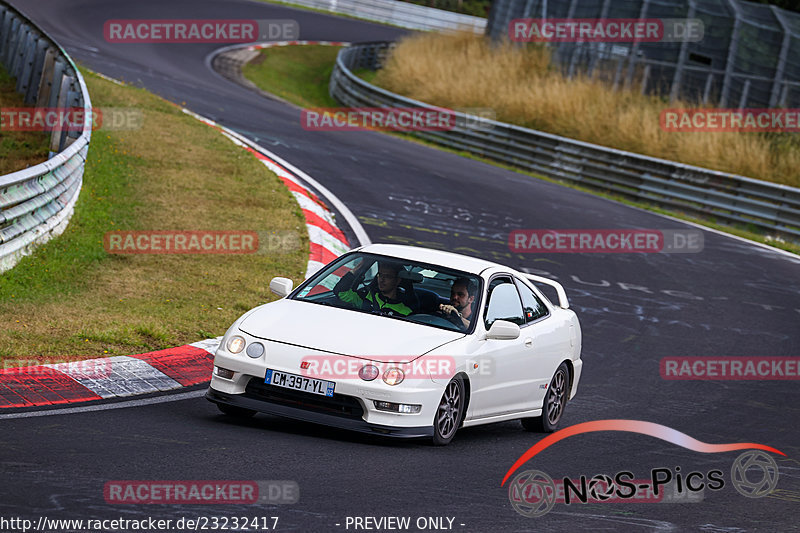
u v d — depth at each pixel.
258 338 26.17
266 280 45.75
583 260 63.00
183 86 105.44
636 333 49.38
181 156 65.56
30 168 39.78
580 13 133.25
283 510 19.48
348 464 23.66
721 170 102.81
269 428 26.67
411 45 149.00
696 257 68.88
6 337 31.39
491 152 104.19
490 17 145.38
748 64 121.44
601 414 35.53
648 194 92.19
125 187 56.28
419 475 23.62
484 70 128.38
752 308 57.22
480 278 29.62
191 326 36.53
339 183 71.69
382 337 26.44
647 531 21.94
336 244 55.19
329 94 146.38
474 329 28.05
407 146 97.38
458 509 21.28
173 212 53.75
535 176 96.81
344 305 28.55
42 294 37.69
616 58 126.75
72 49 116.06
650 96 121.81
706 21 124.88
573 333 33.97
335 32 195.25
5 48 81.50
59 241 44.69
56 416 24.94
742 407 38.94
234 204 57.72
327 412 25.34
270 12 193.38
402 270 29.25
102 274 42.41
